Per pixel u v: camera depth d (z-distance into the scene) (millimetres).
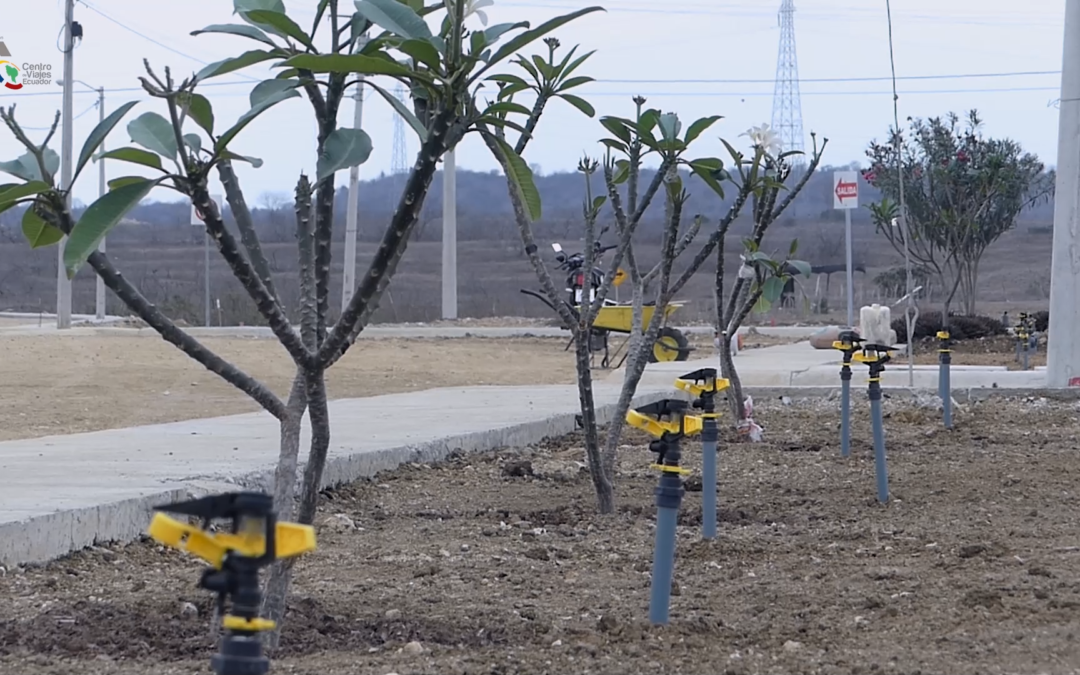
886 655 4230
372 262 3656
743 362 19391
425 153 3488
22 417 12844
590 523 6812
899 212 17422
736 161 6941
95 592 5238
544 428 10930
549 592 5195
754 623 4676
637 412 4488
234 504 2623
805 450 9750
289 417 4035
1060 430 10695
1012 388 13312
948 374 10891
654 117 6305
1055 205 13508
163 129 3424
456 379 18609
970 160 21984
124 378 17609
